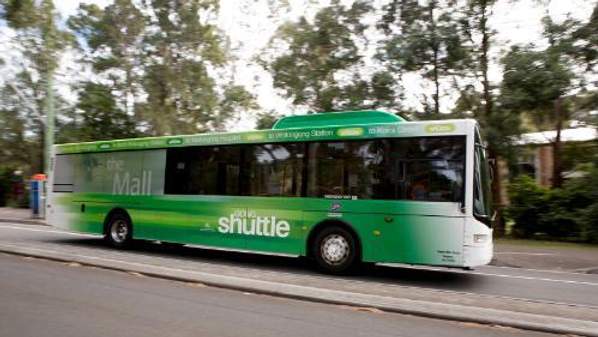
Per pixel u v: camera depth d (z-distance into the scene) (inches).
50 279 351.9
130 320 250.5
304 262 489.4
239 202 464.1
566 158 935.0
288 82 851.4
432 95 816.9
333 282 372.5
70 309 270.1
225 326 243.9
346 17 818.8
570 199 761.0
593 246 693.9
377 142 410.3
